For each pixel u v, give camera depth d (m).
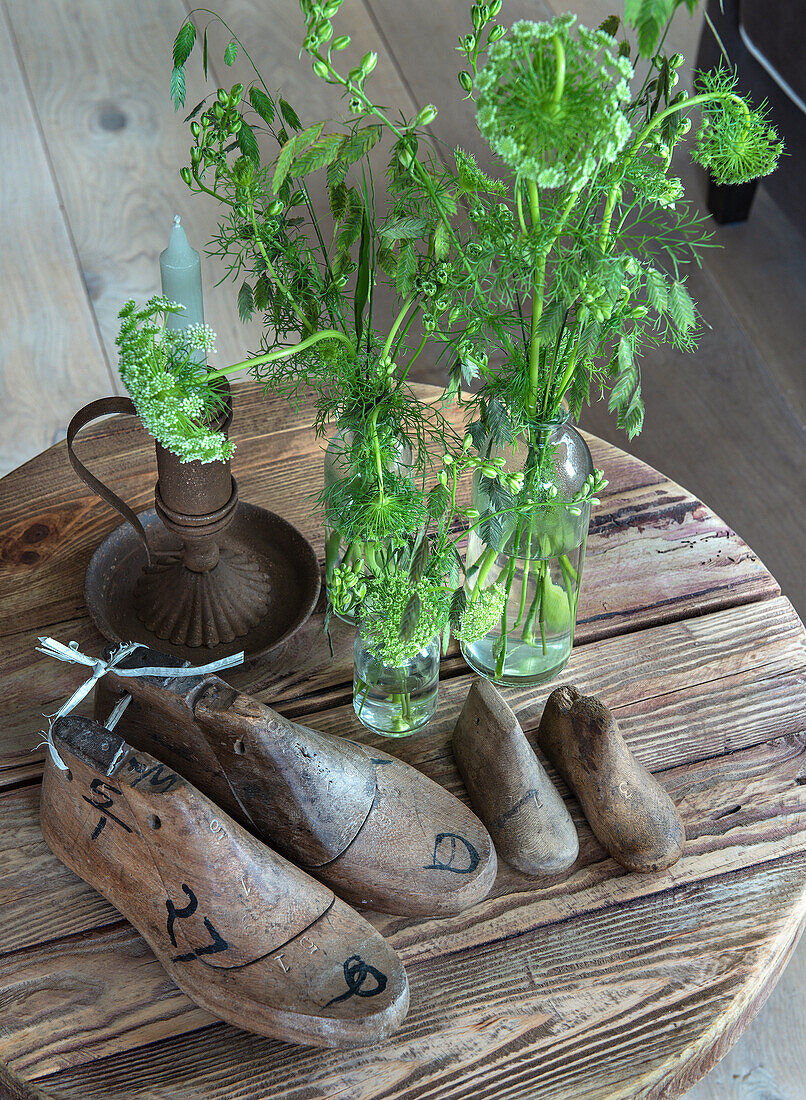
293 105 2.65
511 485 0.79
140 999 0.79
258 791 0.81
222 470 0.95
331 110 2.64
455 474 0.81
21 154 2.61
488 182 0.74
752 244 2.48
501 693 1.00
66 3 3.01
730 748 0.96
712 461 2.10
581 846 0.89
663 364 2.27
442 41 2.85
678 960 0.81
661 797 0.88
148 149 2.63
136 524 0.95
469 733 0.90
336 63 2.79
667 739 0.97
